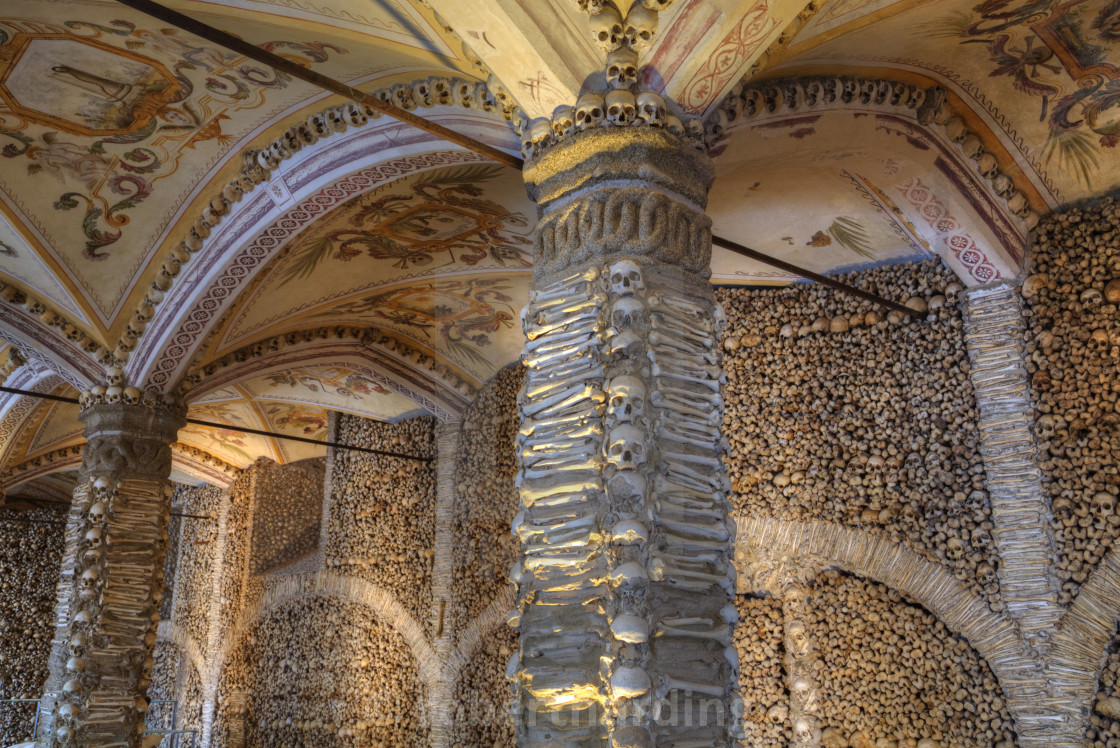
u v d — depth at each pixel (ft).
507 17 12.08
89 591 24.82
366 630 36.24
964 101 18.33
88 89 19.43
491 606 31.09
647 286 11.48
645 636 9.66
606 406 10.94
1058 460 19.65
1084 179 20.11
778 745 22.17
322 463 45.96
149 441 26.23
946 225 20.67
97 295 25.72
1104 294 19.89
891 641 21.50
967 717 20.15
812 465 23.40
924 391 22.27
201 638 46.34
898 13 14.93
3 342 32.71
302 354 30.48
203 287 24.39
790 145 16.96
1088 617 18.71
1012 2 15.35
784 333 24.77
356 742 34.78
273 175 21.49
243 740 40.60
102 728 24.18
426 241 24.95
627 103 12.11
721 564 10.86
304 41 16.70
